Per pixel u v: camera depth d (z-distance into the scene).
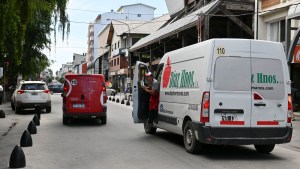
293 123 16.70
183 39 29.17
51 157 8.99
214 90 8.70
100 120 17.81
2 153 9.62
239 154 9.48
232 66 8.82
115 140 11.63
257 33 23.58
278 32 22.62
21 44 13.77
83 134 13.02
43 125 15.77
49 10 14.81
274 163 8.50
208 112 8.65
